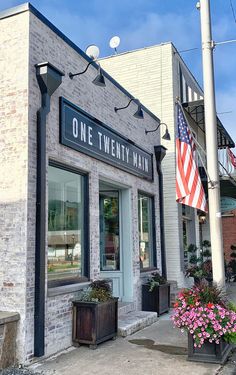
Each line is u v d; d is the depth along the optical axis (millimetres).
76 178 7105
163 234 10789
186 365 5332
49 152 6098
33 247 5547
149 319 8016
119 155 8516
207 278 11273
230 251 19266
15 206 5562
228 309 5703
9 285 5422
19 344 5242
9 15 5965
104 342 6516
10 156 5703
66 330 6133
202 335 5367
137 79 12539
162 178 11312
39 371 5035
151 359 5602
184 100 13367
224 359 5445
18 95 5766
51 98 6258
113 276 8961
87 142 7188
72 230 6871
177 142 6848
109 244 9180
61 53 6660
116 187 9070
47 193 5992
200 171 12219
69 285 6438
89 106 7477
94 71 7762
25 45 5820
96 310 6156
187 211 13500
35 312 5449
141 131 10086
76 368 5195
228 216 19375
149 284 9086
